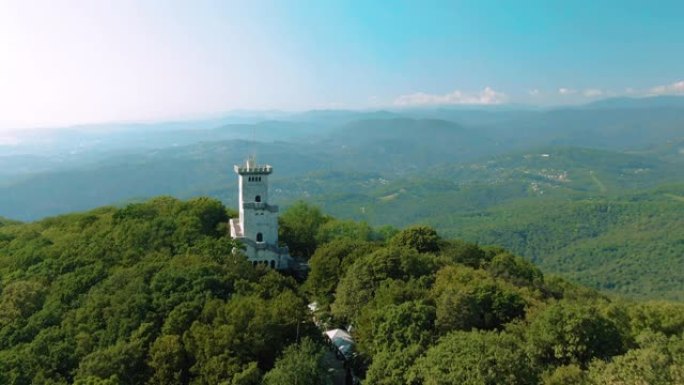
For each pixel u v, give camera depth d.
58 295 110.75
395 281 103.25
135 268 112.38
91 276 115.38
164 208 160.62
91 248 132.75
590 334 79.81
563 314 82.56
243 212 138.25
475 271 118.31
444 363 69.88
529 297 106.19
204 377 78.56
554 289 140.12
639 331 92.12
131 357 84.31
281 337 86.62
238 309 87.31
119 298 99.31
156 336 89.25
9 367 88.38
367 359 88.88
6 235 162.75
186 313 90.50
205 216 155.38
